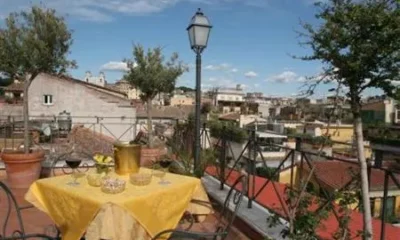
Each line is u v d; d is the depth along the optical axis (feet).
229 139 16.34
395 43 7.77
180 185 9.99
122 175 10.25
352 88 8.56
